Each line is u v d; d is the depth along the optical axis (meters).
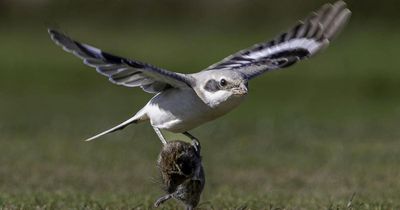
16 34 34.75
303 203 11.19
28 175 13.88
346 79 27.17
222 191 12.28
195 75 9.03
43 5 37.72
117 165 15.11
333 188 12.84
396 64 29.02
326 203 11.09
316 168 14.82
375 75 27.53
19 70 28.97
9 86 27.55
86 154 16.28
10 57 30.64
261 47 10.18
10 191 12.23
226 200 11.27
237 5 37.62
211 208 10.55
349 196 11.84
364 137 18.70
